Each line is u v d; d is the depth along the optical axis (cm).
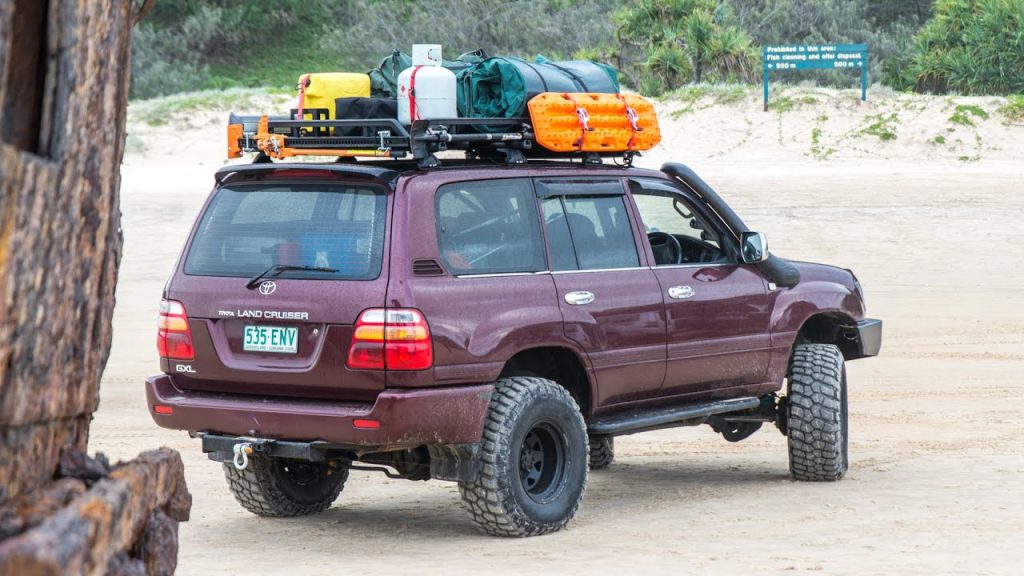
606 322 1164
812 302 1383
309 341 1030
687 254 1302
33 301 400
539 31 8988
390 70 1255
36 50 422
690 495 1306
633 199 1244
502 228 1109
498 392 1080
